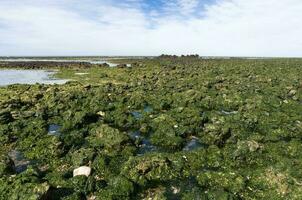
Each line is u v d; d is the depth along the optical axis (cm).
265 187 1927
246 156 2341
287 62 13225
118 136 2605
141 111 3831
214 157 2348
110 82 6525
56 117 3416
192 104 4069
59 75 8631
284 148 2503
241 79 6328
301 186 1852
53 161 2394
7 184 1820
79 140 2745
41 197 1723
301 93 4756
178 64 11969
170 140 2716
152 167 2123
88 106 3894
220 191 1805
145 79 6606
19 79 7912
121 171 2116
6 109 3672
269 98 4191
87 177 2019
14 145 2717
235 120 3195
